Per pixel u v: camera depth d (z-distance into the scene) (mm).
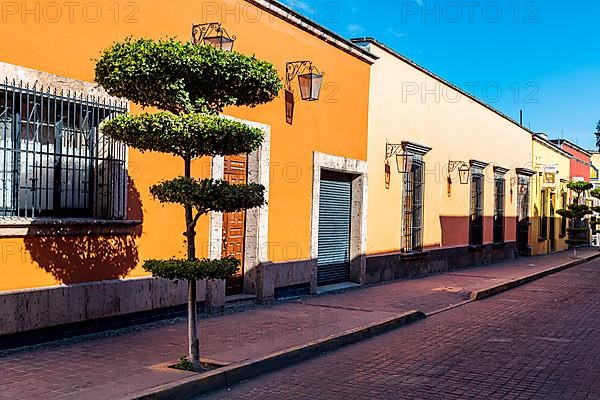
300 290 13117
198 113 6371
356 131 15211
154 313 9242
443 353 8438
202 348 7805
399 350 8617
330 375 7156
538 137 30672
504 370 7484
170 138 6164
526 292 16141
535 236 31047
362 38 16000
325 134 13867
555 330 10352
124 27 8664
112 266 8539
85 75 8133
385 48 16531
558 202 35500
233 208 6535
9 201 7414
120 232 8586
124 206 8641
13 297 7191
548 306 13406
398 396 6328
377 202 16297
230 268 6582
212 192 6336
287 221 12594
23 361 6758
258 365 7141
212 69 6285
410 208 18156
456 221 21734
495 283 16797
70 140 8070
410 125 18156
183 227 9734
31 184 7652
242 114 11117
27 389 5734
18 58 7340
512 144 27781
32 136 7621
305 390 6512
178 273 6336
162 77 6184
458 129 21781
